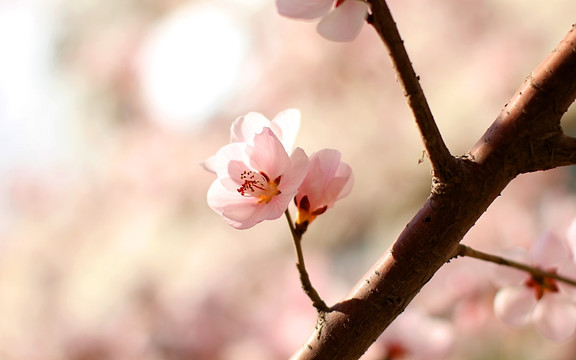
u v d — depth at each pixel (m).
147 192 2.84
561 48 0.72
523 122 0.72
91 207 2.90
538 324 0.84
